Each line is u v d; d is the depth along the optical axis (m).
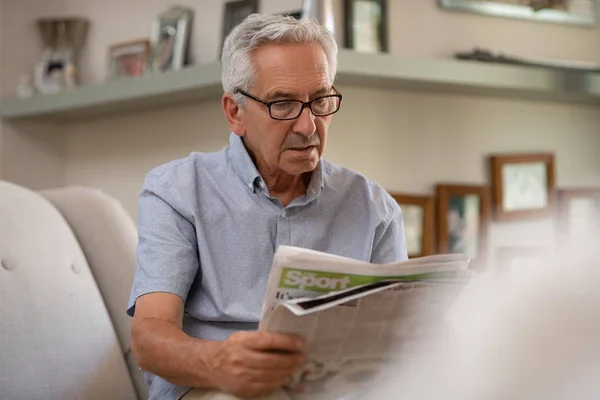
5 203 1.64
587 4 3.21
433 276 1.06
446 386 0.79
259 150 1.40
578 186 3.21
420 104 2.81
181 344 1.15
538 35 3.10
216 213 1.42
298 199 1.45
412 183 2.79
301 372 1.09
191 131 2.96
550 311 0.66
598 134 3.28
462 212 2.86
